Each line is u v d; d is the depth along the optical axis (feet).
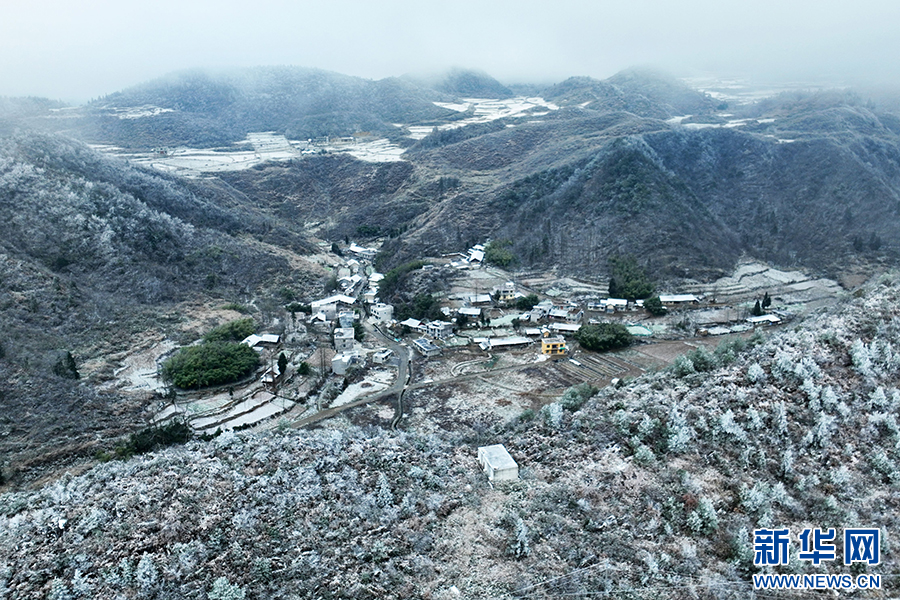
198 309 394.52
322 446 191.83
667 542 150.10
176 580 133.59
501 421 255.91
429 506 161.38
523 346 360.69
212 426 259.60
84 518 152.87
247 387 298.56
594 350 349.82
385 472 177.58
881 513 160.25
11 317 303.68
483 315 398.62
